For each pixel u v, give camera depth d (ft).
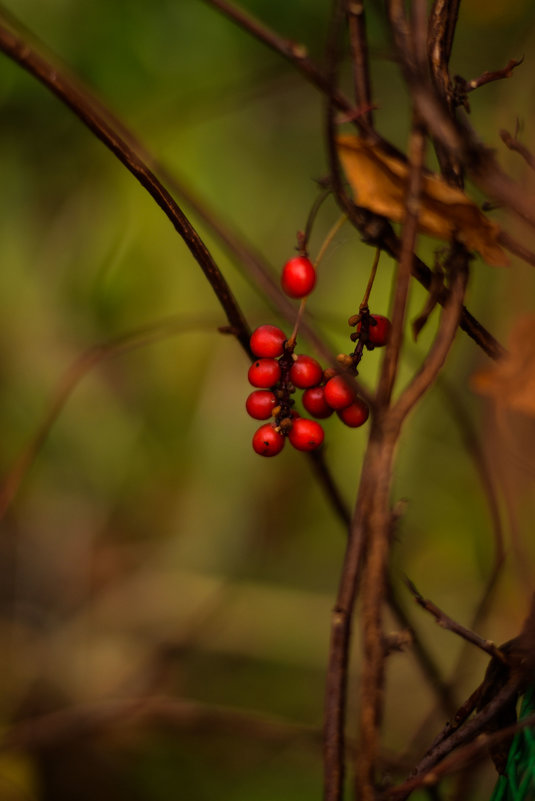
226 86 2.47
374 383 2.93
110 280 3.16
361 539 1.63
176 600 3.74
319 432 1.69
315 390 1.70
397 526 1.62
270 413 1.70
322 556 3.98
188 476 3.77
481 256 1.64
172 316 3.23
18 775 2.60
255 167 3.08
